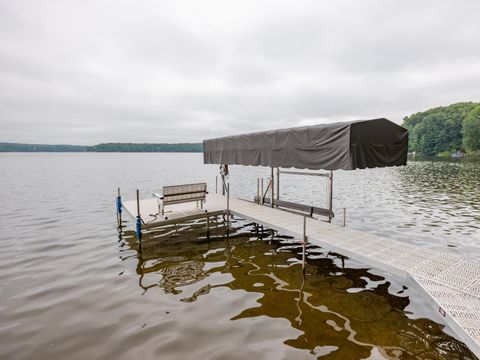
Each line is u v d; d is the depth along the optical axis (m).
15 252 9.99
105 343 4.95
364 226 13.36
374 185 30.88
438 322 5.62
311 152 9.23
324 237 8.48
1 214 16.48
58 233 12.47
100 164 85.25
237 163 13.48
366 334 5.20
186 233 12.39
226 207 12.91
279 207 13.41
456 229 12.62
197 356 4.55
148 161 111.25
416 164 69.06
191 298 6.64
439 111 132.00
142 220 10.67
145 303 6.41
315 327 5.41
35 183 33.25
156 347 4.81
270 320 5.66
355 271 8.27
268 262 9.01
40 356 4.64
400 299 6.60
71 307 6.25
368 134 8.28
